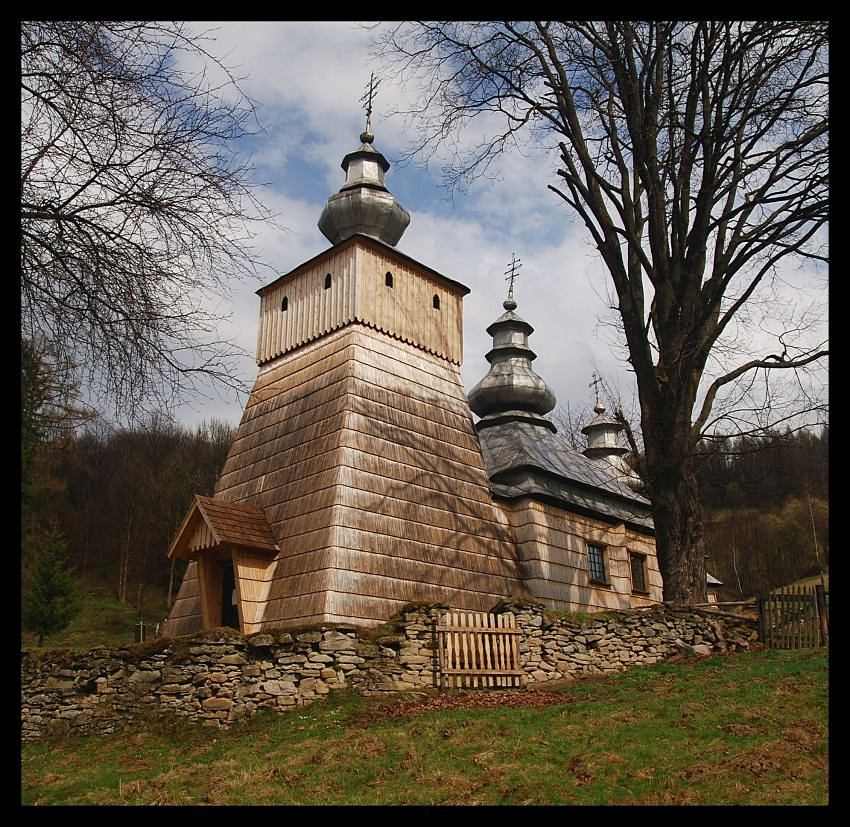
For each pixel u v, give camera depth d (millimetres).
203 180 9133
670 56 21031
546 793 9859
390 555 19891
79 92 8367
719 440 20969
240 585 19250
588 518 27344
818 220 19156
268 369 24906
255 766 11719
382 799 10039
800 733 10914
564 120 22766
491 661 16719
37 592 35812
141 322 8734
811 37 18766
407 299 24438
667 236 21844
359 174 26516
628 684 15750
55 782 12141
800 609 18547
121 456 51094
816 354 19531
